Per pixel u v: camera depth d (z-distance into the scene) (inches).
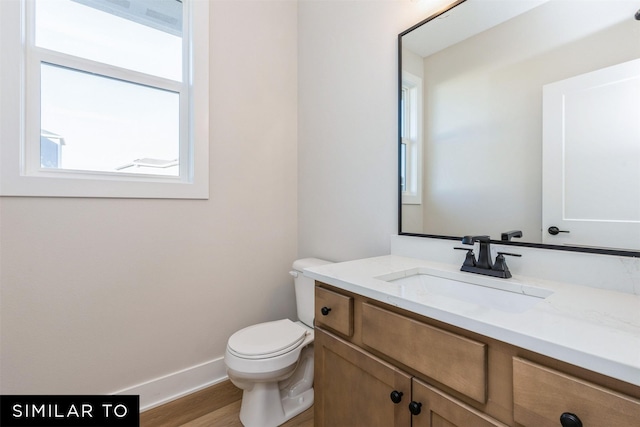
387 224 60.0
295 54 85.1
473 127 46.8
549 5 39.1
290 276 84.1
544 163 39.2
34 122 52.1
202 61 67.2
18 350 49.9
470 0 47.3
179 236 65.5
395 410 32.6
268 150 79.4
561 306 28.1
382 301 33.2
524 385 22.5
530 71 40.7
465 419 26.3
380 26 61.1
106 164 59.6
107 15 59.4
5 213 48.6
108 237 57.4
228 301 72.8
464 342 26.2
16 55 49.0
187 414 58.9
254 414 54.6
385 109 60.1
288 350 53.9
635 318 25.1
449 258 49.1
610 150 33.9
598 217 34.7
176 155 67.4
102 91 59.0
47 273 51.9
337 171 71.7
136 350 60.5
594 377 19.7
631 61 32.6
